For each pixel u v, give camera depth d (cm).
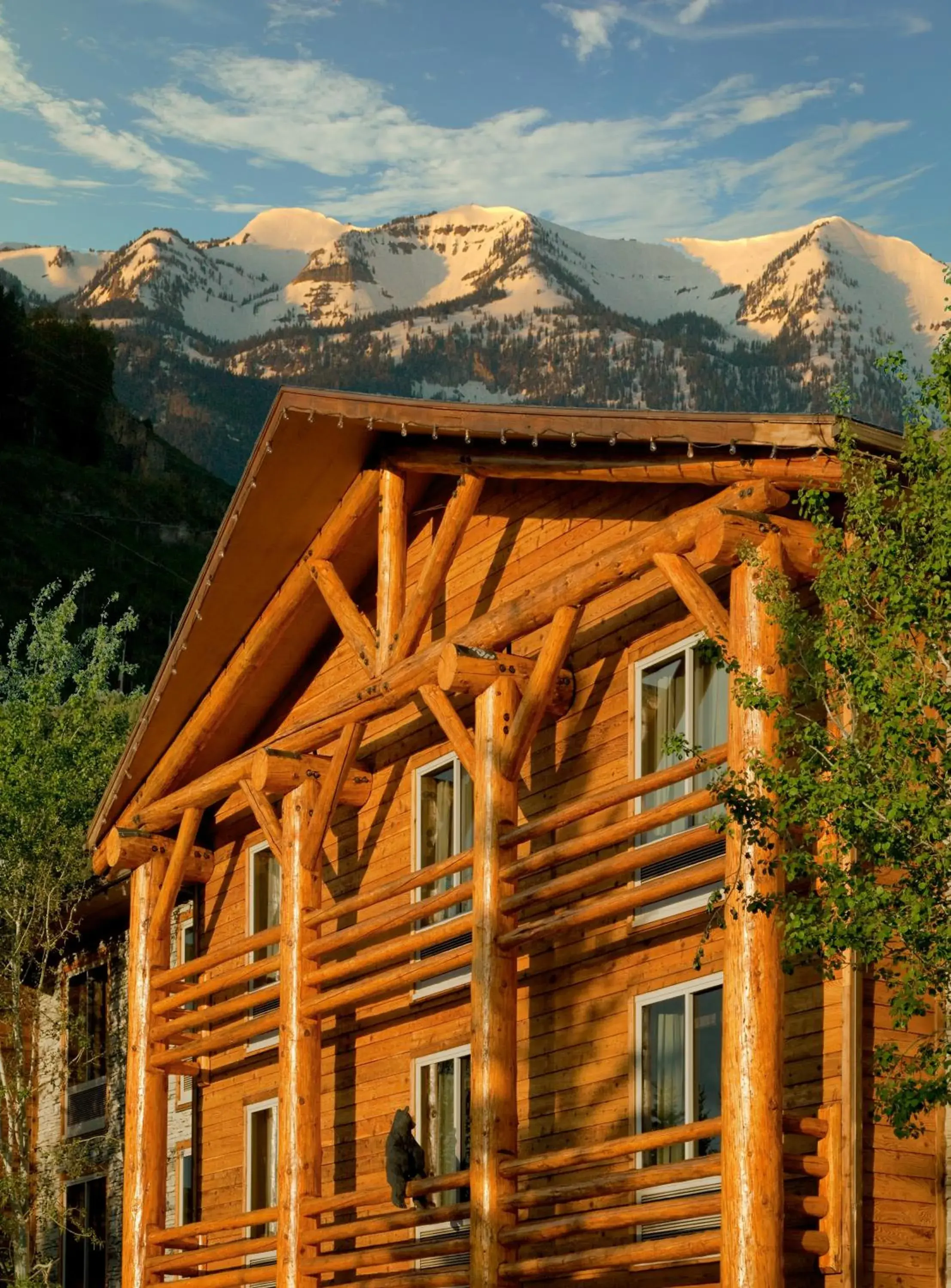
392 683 1847
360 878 2112
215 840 2527
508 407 1645
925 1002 1320
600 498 1778
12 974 2981
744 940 1291
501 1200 1556
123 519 10962
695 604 1413
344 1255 1808
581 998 1667
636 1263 1389
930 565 1098
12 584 9512
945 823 1059
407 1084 1939
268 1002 2308
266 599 2211
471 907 1894
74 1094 3136
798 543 1382
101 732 3203
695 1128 1333
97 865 2531
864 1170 1321
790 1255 1358
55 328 12444
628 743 1675
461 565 1989
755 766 1162
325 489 2023
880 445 1325
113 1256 2906
